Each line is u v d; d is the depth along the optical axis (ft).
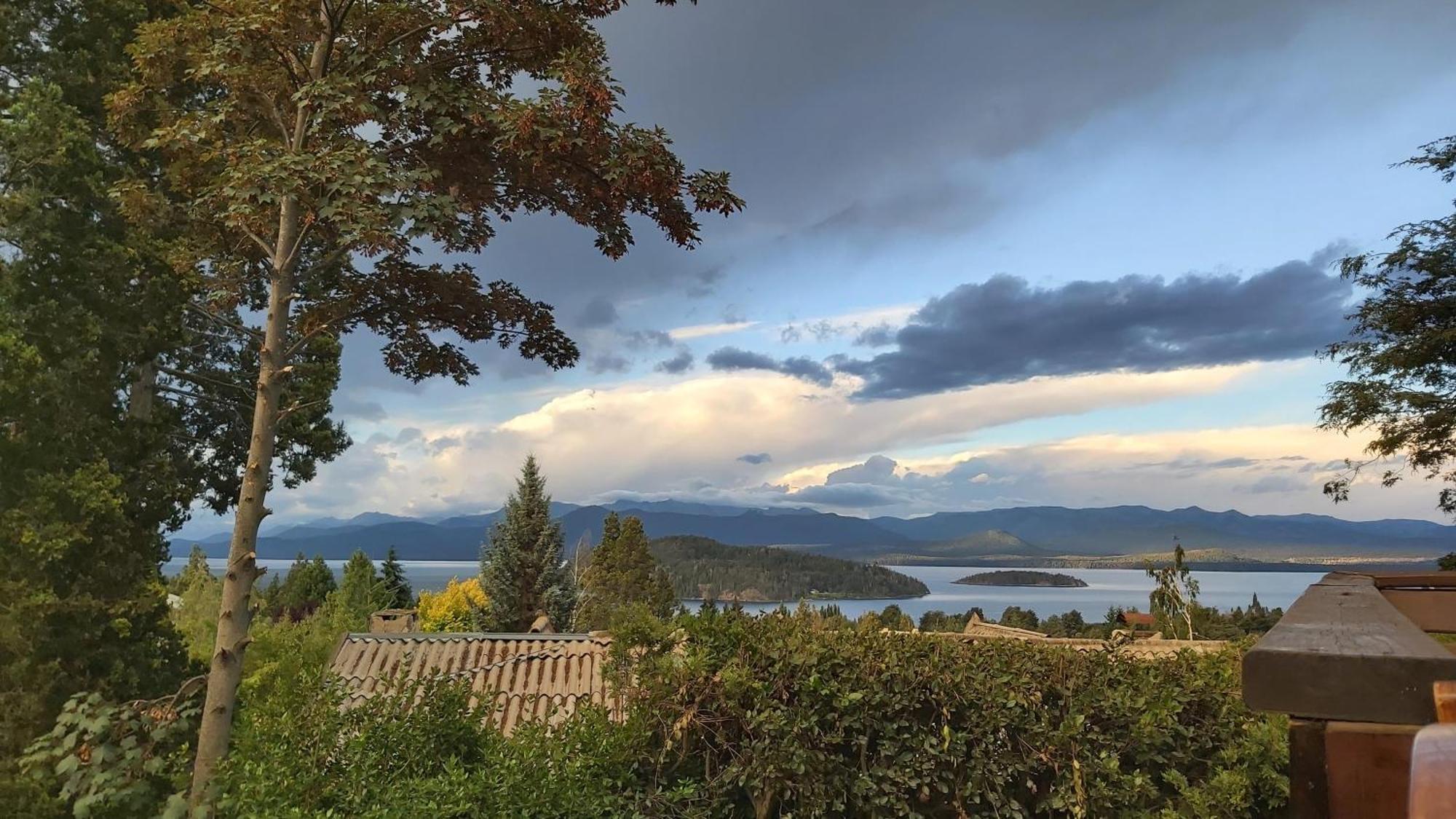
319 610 58.54
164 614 41.75
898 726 13.17
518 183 19.45
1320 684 4.13
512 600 120.06
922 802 13.08
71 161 38.04
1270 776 12.25
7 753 31.19
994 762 12.97
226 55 18.44
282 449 60.18
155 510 42.32
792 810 12.74
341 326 20.36
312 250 20.59
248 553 17.08
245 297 24.11
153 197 19.95
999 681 13.33
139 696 36.81
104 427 39.09
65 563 36.06
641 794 12.70
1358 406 75.72
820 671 13.14
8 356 34.30
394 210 16.60
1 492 34.37
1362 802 4.02
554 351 21.61
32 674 32.86
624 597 122.21
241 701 17.54
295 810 10.71
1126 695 13.35
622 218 19.90
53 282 37.91
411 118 18.76
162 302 40.63
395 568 149.18
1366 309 77.71
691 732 13.34
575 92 16.96
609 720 13.48
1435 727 2.78
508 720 33.30
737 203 18.38
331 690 13.04
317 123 17.43
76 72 41.42
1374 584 9.94
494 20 18.49
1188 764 13.30
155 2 44.78
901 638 14.37
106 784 14.83
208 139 18.72
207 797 13.29
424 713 12.99
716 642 13.67
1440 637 10.41
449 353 21.71
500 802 11.12
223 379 59.52
